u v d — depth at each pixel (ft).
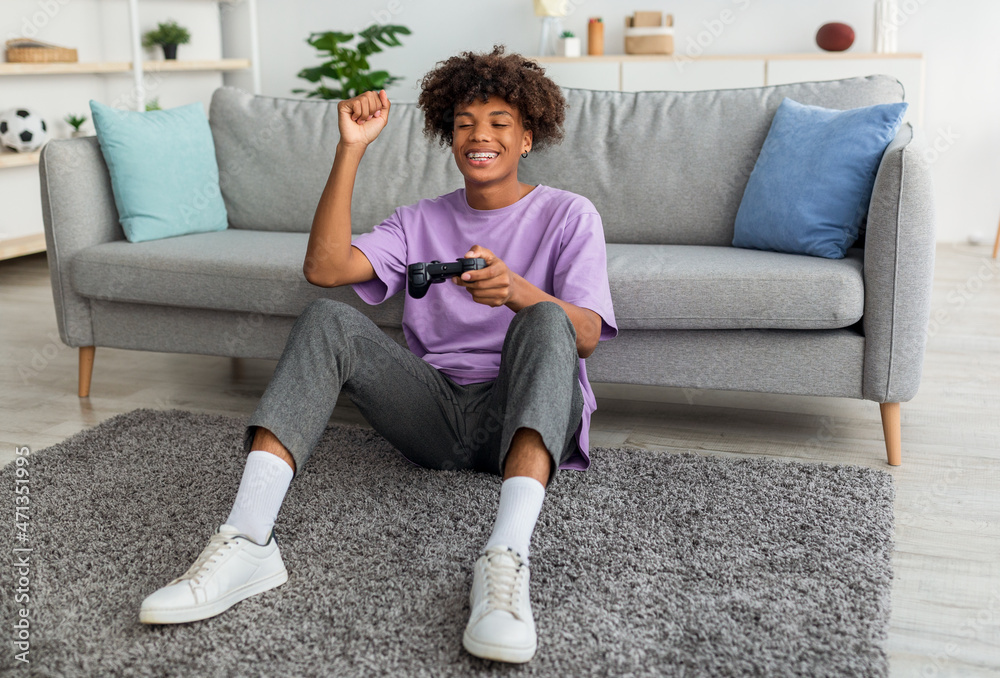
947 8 14.23
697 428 7.04
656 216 7.82
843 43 14.25
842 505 5.40
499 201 5.42
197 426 6.93
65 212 7.75
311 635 4.10
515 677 3.78
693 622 4.17
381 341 4.85
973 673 3.92
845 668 3.83
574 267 5.09
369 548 4.91
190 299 7.36
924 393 7.79
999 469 6.15
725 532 5.06
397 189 8.32
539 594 4.41
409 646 4.00
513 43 16.42
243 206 8.80
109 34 16.12
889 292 6.03
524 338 4.35
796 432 6.93
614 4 15.78
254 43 17.25
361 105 5.09
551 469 4.20
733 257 6.74
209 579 4.20
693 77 14.46
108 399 7.91
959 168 14.67
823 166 6.81
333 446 6.43
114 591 4.50
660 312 6.34
